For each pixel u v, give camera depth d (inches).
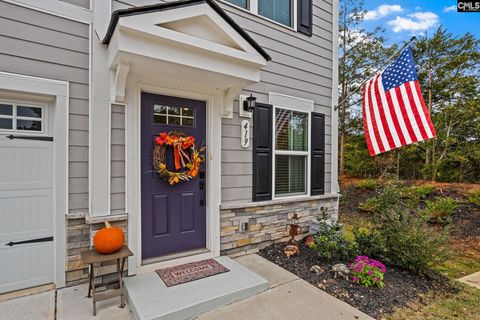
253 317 89.7
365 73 414.3
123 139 112.2
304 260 139.9
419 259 122.3
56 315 87.1
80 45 106.6
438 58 372.8
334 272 120.7
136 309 86.7
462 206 229.5
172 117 128.0
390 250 134.1
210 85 128.9
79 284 107.8
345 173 438.3
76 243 107.0
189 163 129.4
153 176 122.7
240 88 131.3
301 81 180.7
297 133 181.2
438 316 94.1
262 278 111.3
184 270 117.6
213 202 137.0
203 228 138.2
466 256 165.0
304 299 101.5
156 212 123.6
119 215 109.2
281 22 173.5
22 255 102.7
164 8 93.7
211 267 121.7
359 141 429.4
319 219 161.2
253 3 156.3
